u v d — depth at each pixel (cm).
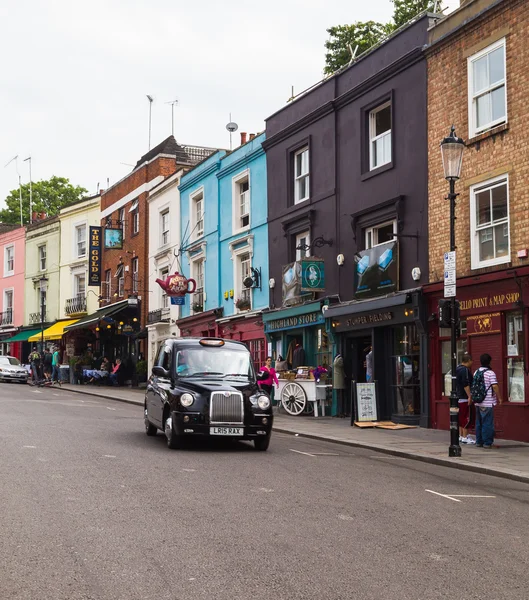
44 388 3631
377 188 2077
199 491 909
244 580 557
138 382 3634
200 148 3950
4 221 6994
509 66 1645
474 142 1734
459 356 1769
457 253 1767
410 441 1541
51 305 4953
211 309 3059
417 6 3359
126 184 4138
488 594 541
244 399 1330
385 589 545
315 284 2281
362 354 2209
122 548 640
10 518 741
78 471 1025
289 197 2523
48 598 510
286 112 2567
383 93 2069
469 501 916
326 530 726
